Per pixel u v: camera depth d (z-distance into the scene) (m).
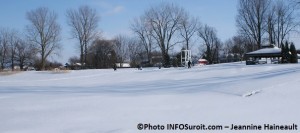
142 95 18.48
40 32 84.00
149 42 91.00
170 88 22.69
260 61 54.62
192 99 16.20
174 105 14.83
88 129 11.02
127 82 35.88
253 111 12.88
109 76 45.78
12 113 13.98
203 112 13.10
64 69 68.56
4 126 11.75
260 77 24.38
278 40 78.06
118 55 110.62
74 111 14.09
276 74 25.62
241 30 81.06
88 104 15.74
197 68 48.00
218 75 36.06
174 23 86.19
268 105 13.83
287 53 52.88
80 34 87.81
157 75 41.72
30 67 98.75
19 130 11.15
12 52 97.88
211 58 100.88
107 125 11.48
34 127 11.52
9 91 24.78
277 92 16.25
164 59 83.56
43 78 50.66
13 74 58.47
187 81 30.48
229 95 16.83
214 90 18.84
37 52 84.38
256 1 76.94
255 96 15.98
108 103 15.88
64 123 11.98
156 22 86.50
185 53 66.19
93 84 35.41
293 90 16.38
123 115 13.04
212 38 102.94
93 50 103.06
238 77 29.55
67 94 20.27
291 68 34.16
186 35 87.00
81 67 86.88
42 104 16.11
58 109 14.66
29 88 28.77
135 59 112.38
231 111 13.06
